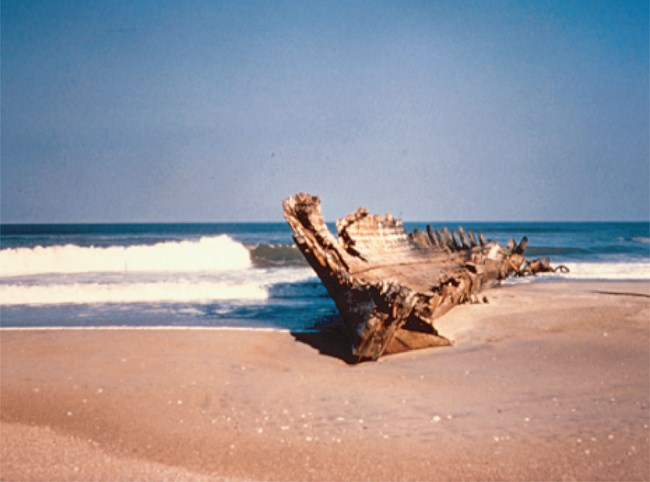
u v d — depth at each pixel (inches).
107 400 285.4
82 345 396.8
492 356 361.4
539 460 215.0
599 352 367.6
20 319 506.9
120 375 326.0
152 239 1945.1
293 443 234.8
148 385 307.1
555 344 388.2
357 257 478.3
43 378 319.3
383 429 246.5
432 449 226.4
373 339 360.5
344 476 207.9
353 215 514.9
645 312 494.6
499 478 203.0
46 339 414.0
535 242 1852.9
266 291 657.6
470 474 206.2
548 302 549.6
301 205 423.5
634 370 329.4
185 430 249.9
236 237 2294.5
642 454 218.2
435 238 813.2
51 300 598.9
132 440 240.8
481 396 287.1
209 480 205.9
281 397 288.8
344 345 407.5
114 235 2314.2
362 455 223.1
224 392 296.8
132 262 876.6
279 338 426.3
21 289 615.8
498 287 692.7
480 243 834.2
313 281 729.6
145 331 443.2
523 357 358.0
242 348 393.7
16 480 203.8
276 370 340.5
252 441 237.8
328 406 275.4
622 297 585.3
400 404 276.8
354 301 378.3
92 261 860.0
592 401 277.3
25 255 829.2
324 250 403.2
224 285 658.8
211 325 488.1
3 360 357.7
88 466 216.8
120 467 216.4
